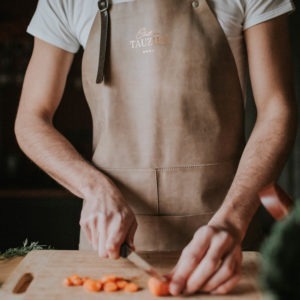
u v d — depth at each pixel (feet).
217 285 2.72
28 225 9.37
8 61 10.78
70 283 2.92
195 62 3.84
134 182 3.95
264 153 3.37
